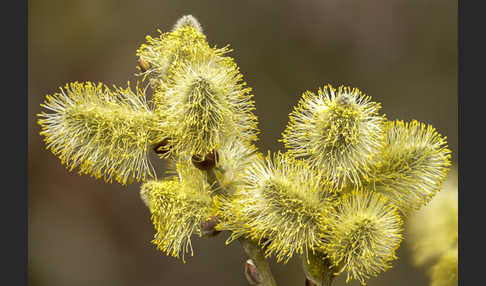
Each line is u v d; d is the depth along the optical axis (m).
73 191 0.67
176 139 0.44
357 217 0.43
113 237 0.67
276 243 0.43
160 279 0.65
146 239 0.66
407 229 0.49
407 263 0.57
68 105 0.45
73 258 0.66
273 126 0.67
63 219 0.67
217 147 0.44
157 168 0.58
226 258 0.64
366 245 0.43
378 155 0.44
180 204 0.44
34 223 0.67
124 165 0.45
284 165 0.44
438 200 0.48
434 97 0.68
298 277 0.60
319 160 0.44
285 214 0.43
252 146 0.45
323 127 0.44
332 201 0.44
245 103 0.45
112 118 0.44
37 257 0.66
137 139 0.44
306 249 0.43
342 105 0.44
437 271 0.48
